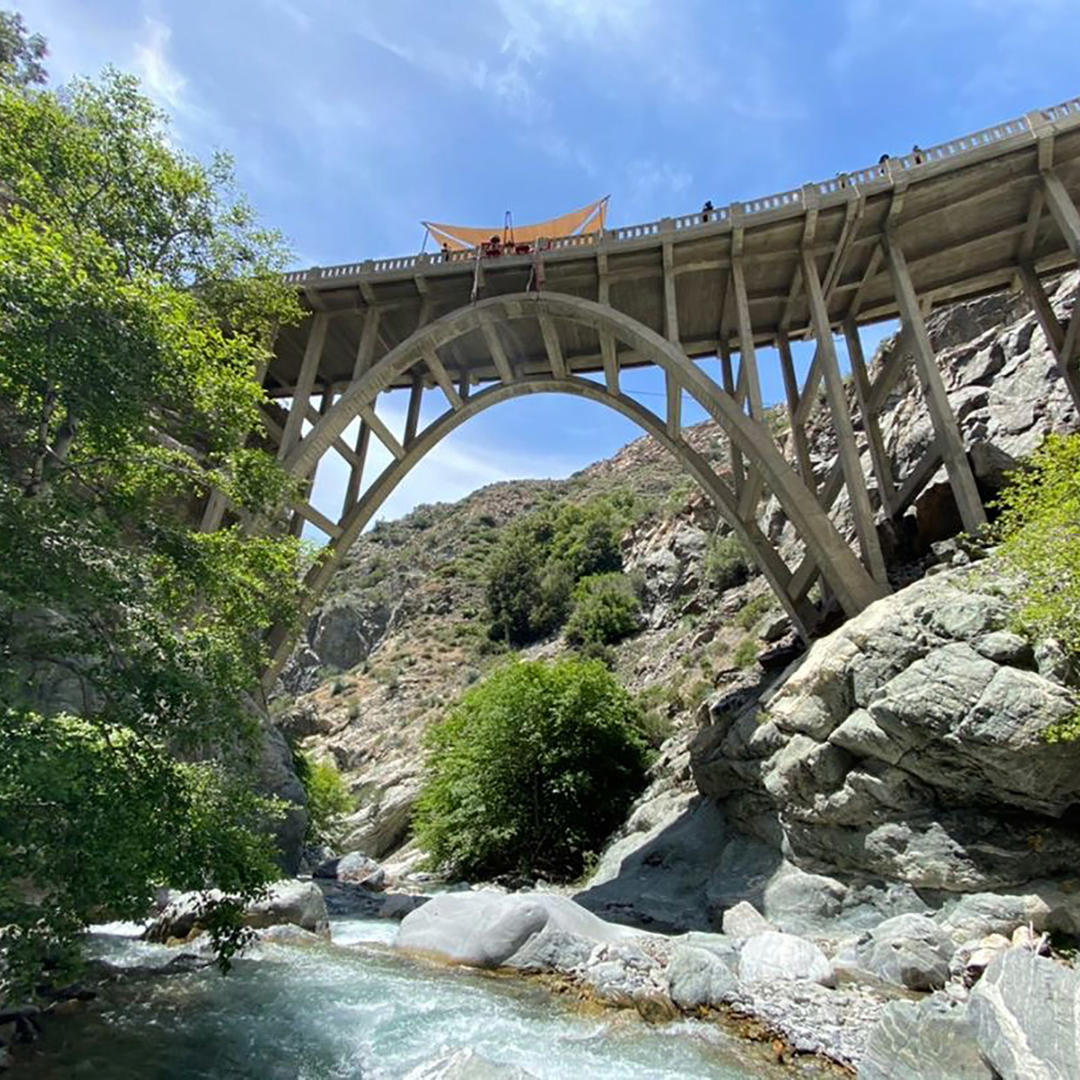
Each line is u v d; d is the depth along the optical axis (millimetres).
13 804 4055
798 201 16156
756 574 32688
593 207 22203
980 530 12102
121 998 6324
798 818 11148
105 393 5656
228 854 5414
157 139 8578
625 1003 6477
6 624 5148
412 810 28484
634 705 22641
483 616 63156
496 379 23938
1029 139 14477
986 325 25234
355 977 7285
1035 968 5012
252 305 11102
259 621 7266
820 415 31266
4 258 5086
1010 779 8383
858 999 6543
